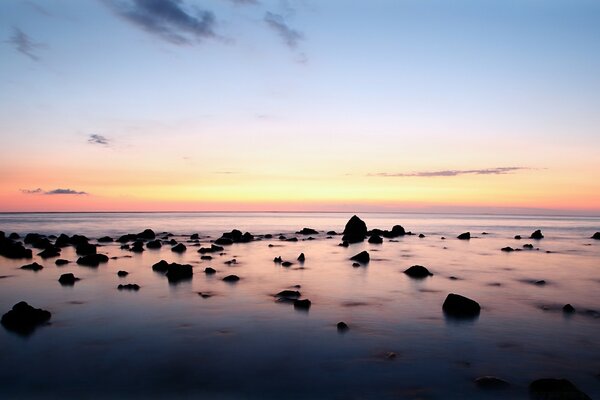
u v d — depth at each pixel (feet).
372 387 31.12
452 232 237.66
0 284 67.92
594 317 49.80
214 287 65.77
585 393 30.37
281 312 51.21
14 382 31.83
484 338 41.98
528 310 52.90
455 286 68.69
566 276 79.51
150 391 30.45
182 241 151.84
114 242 146.72
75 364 35.19
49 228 251.60
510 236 204.13
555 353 37.93
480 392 30.22
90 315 49.62
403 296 60.75
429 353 37.81
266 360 36.09
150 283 68.85
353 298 59.21
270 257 105.09
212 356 36.99
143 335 42.42
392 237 184.55
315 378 32.60
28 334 42.63
